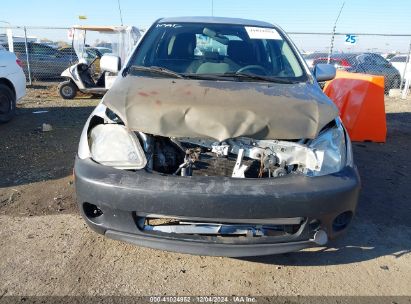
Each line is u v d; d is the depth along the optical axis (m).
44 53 14.30
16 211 3.38
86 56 12.64
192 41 3.68
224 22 4.03
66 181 4.05
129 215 2.36
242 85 2.98
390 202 3.90
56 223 3.20
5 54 6.90
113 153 2.46
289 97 2.76
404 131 7.18
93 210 2.57
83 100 10.17
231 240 2.40
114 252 2.84
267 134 2.44
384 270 2.78
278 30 4.07
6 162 4.65
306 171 2.44
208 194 2.25
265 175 2.52
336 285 2.59
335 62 14.43
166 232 2.42
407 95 12.78
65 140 5.72
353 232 3.28
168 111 2.47
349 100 6.28
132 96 2.63
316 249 3.01
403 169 4.95
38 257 2.73
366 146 5.99
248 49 3.67
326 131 2.66
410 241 3.17
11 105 6.96
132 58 3.47
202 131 2.43
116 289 2.46
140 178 2.34
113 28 11.75
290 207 2.30
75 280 2.52
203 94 2.69
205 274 2.65
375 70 14.42
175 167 2.66
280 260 2.85
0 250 2.79
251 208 2.27
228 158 2.57
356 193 2.51
